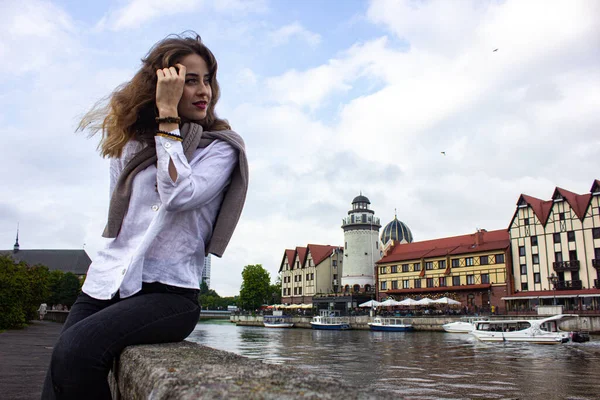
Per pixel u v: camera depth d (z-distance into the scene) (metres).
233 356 1.53
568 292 50.88
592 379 17.89
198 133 2.08
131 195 2.08
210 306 148.38
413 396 14.53
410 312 59.66
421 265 66.62
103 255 2.10
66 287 83.44
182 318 1.94
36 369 11.65
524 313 51.19
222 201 2.22
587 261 51.06
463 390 15.61
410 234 93.56
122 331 1.72
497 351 29.12
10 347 18.39
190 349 1.69
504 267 57.50
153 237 1.94
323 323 61.44
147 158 2.08
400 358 25.36
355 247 77.44
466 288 60.16
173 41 2.23
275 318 71.62
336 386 0.99
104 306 2.00
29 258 107.69
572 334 35.34
